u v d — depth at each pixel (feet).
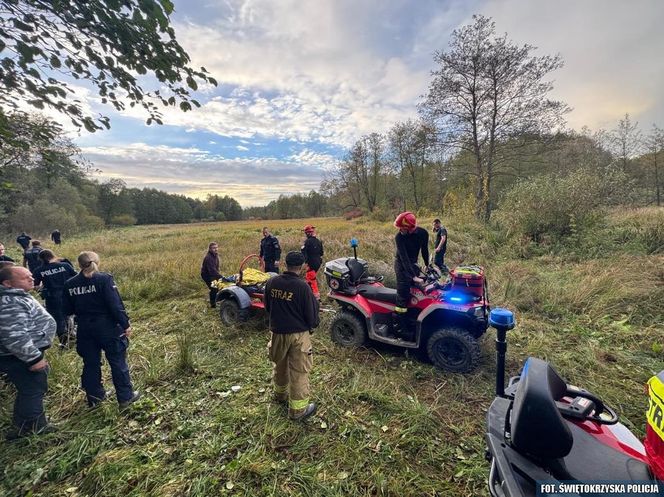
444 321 12.84
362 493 7.18
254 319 17.80
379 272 22.17
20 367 8.93
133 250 49.73
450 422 9.36
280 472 7.76
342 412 9.87
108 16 6.54
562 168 62.34
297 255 9.68
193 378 12.09
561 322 15.70
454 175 72.49
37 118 7.75
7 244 72.23
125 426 9.52
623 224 30.25
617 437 5.57
